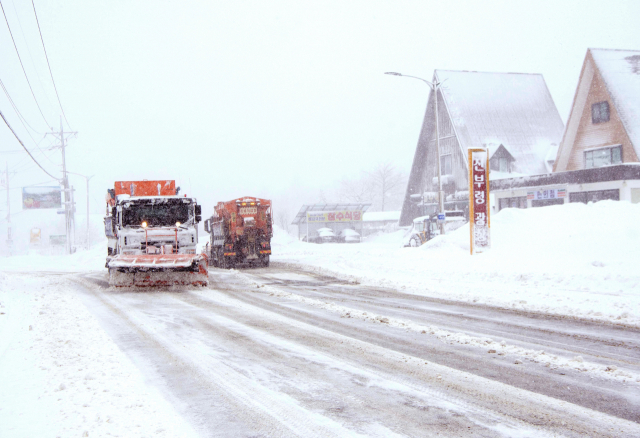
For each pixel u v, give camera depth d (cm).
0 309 1298
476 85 5972
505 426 493
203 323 1058
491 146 5459
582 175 3847
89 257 4188
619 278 1375
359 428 493
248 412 538
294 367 707
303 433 483
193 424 506
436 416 521
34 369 706
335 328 984
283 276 2172
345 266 2481
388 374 668
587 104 4262
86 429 492
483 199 2077
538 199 4300
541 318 1070
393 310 1195
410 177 6381
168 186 2044
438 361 729
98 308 1305
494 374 663
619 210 2023
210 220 3234
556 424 497
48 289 1834
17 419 522
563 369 685
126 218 1855
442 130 5944
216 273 2386
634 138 3888
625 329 947
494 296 1369
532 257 1816
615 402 557
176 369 704
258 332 954
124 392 604
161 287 1759
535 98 6028
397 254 2508
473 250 2072
